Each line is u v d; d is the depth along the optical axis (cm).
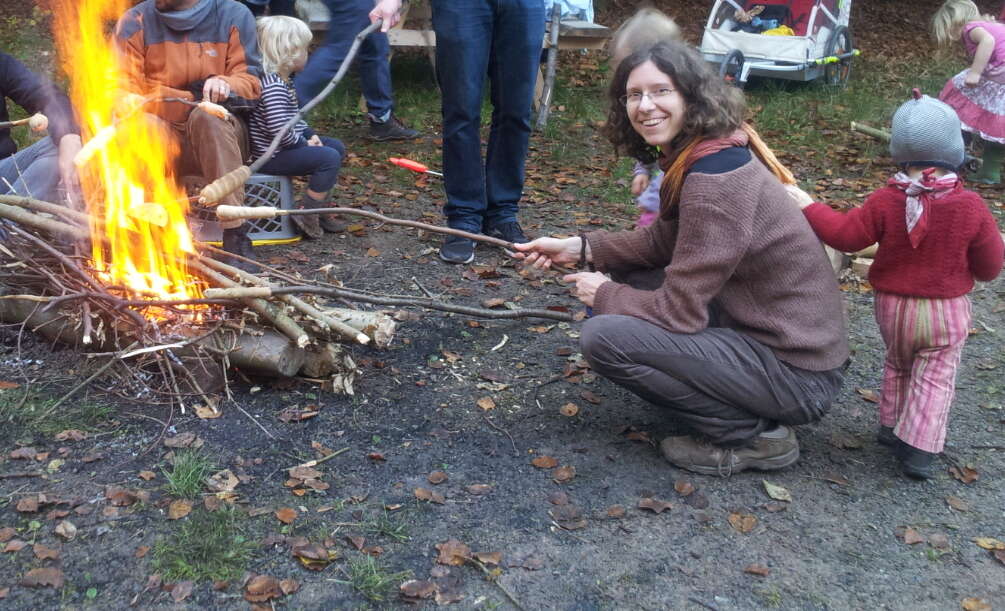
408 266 483
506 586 247
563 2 903
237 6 457
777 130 849
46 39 955
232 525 263
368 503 279
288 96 479
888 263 293
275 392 339
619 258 329
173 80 447
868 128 623
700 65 274
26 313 356
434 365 371
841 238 292
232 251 443
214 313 339
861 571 258
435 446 313
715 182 268
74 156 417
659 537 270
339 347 349
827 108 929
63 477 282
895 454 316
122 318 337
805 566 260
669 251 322
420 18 974
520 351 389
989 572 260
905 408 302
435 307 350
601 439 322
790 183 304
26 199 363
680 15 1400
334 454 303
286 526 265
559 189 656
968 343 414
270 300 333
